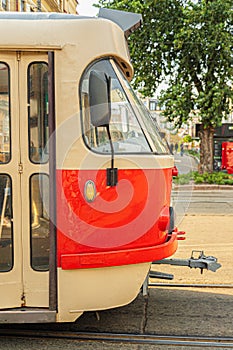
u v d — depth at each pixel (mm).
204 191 20359
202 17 21594
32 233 4383
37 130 4383
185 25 21891
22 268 4383
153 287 6555
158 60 23094
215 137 29781
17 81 4352
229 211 13680
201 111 22422
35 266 4395
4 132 4359
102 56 4504
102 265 4371
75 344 4699
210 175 22672
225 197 17781
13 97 4348
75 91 4387
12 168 4352
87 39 4441
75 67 4391
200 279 6918
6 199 4363
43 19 4438
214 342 4762
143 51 23062
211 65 22109
